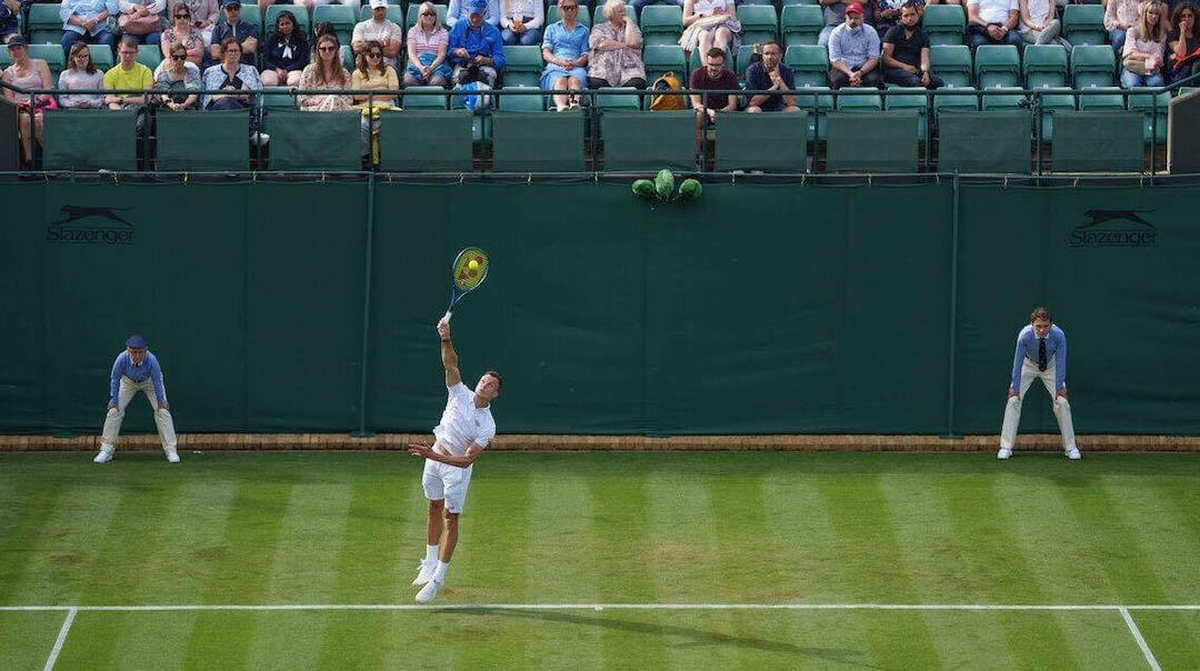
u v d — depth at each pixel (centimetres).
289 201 4594
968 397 4644
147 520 4000
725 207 4603
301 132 4641
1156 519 4069
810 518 4062
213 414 4628
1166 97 5078
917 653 3334
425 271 4609
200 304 4612
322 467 4438
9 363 4600
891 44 5109
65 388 4606
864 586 3656
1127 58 5122
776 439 4634
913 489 4278
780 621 3475
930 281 4625
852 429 4653
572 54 5141
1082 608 3553
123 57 4956
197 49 5088
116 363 4412
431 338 4625
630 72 5059
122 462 4456
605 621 3462
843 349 4638
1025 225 4609
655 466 4475
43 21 5344
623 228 4606
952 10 5378
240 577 3672
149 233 4591
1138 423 4653
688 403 4644
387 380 4634
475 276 3531
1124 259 4619
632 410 4647
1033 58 5241
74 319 4597
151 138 4803
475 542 3884
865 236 4612
